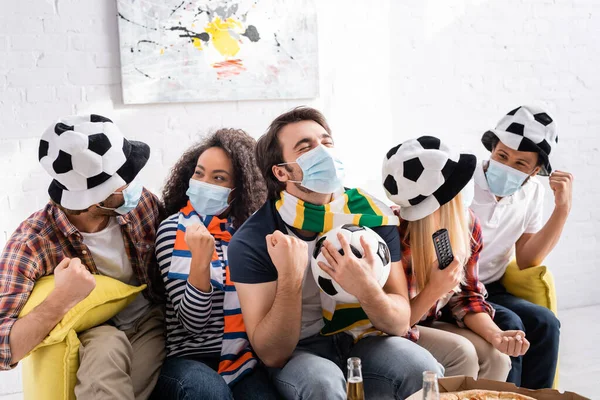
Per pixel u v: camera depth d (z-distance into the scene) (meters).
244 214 1.98
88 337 1.66
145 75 2.92
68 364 1.59
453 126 3.51
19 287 1.65
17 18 2.73
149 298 1.93
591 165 3.74
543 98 3.64
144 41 2.90
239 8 3.05
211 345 1.83
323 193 1.79
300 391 1.58
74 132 1.67
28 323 1.54
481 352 1.96
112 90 2.90
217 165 1.94
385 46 3.36
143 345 1.82
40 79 2.78
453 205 1.86
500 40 3.54
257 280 1.70
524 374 2.20
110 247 1.84
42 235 1.74
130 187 1.76
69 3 2.80
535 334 2.17
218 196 1.94
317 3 3.20
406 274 1.94
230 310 1.83
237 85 3.07
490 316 2.03
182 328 1.85
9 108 2.74
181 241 1.87
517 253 2.39
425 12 3.40
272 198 1.84
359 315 1.77
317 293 1.82
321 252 1.64
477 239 2.04
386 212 1.83
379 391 1.66
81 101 2.85
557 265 3.71
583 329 3.37
